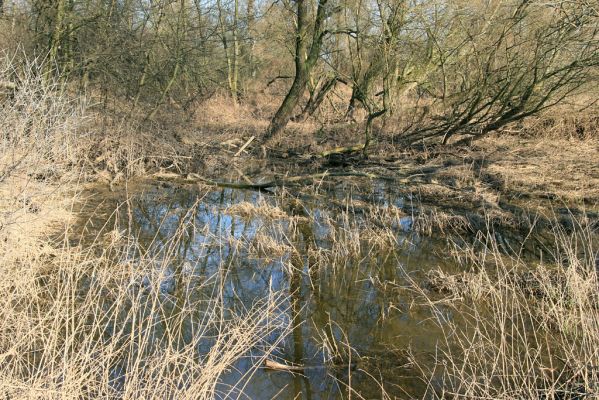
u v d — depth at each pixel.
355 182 11.44
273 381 4.49
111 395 3.46
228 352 3.80
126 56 13.10
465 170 11.15
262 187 10.97
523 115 12.03
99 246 6.87
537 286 6.01
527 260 7.05
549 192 9.71
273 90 23.03
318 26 14.59
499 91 12.40
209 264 6.94
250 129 16.42
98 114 11.69
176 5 15.88
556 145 13.38
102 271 4.84
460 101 13.35
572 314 5.11
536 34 11.28
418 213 9.12
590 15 9.40
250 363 4.71
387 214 8.91
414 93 16.47
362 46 14.09
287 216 9.07
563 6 9.93
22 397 3.17
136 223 8.39
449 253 7.41
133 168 11.27
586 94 13.91
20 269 4.94
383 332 5.36
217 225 8.59
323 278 6.66
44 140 6.96
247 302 5.86
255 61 21.80
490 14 12.27
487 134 14.48
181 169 12.21
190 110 17.38
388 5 12.63
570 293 5.42
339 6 13.85
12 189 6.29
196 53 15.39
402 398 4.32
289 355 4.92
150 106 14.45
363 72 14.98
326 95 18.38
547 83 12.30
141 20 13.82
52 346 3.56
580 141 13.87
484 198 9.39
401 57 14.03
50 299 5.02
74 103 11.05
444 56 13.55
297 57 14.99
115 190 10.19
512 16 11.76
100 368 3.87
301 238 8.12
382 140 14.10
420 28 13.06
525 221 8.40
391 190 10.78
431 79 14.57
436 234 8.22
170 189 10.72
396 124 14.66
